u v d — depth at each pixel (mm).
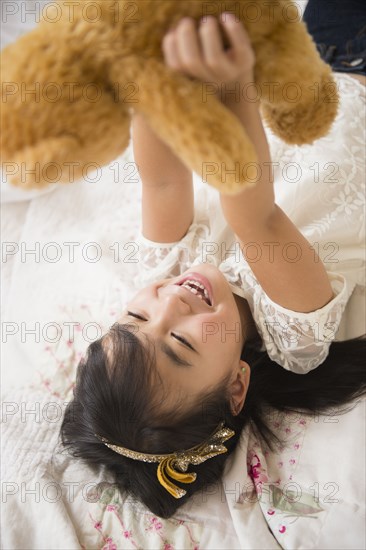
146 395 762
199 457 820
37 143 384
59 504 851
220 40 387
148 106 394
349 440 837
